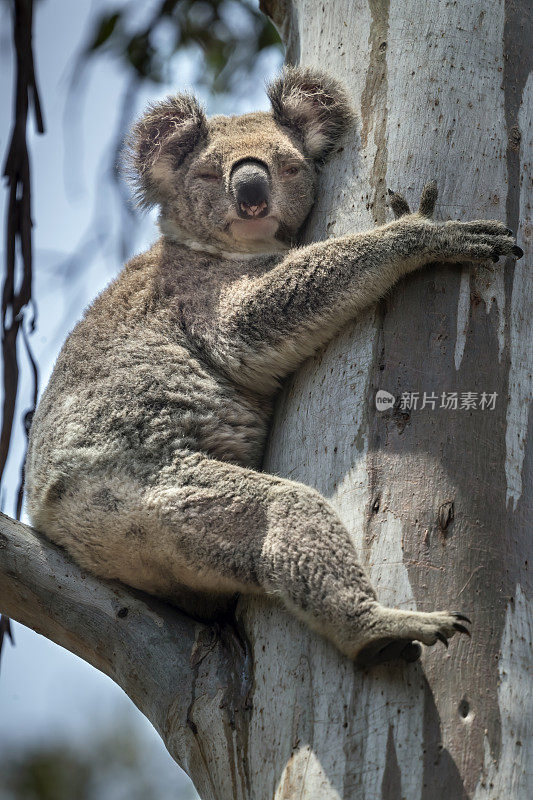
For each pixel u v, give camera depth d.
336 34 7.73
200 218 8.33
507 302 6.38
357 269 6.74
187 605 6.97
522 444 6.03
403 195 6.82
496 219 6.63
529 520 5.86
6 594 6.76
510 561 5.68
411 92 7.02
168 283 8.02
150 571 6.83
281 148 8.07
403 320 6.43
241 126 8.57
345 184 7.31
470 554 5.62
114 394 7.37
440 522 5.70
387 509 5.81
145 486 6.93
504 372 6.17
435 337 6.27
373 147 7.16
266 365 7.35
